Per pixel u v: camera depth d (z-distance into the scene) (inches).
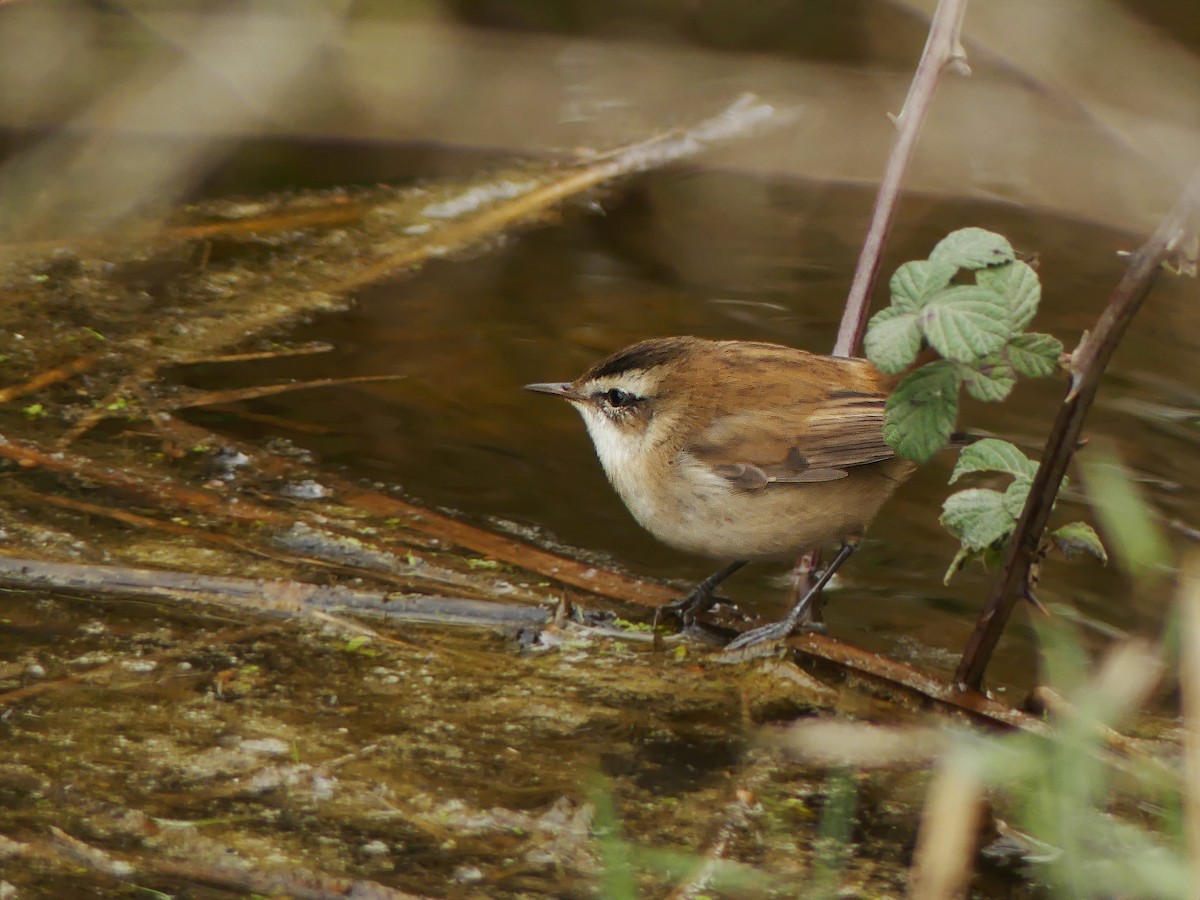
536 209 636.1
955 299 287.6
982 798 315.6
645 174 678.5
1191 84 706.2
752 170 682.2
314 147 676.7
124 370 489.1
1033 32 724.7
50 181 619.8
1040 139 706.8
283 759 302.2
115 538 389.1
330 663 346.0
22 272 550.6
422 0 701.9
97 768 291.3
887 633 387.9
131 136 645.3
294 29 669.3
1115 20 729.0
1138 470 462.0
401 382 499.2
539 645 366.9
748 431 379.2
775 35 776.9
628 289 572.1
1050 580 418.0
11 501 400.5
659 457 387.2
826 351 521.0
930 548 435.2
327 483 432.8
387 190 647.1
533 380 501.4
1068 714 322.7
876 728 339.3
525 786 303.0
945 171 685.3
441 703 335.0
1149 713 352.5
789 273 590.2
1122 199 661.9
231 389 484.7
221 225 605.0
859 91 741.3
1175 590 405.1
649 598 392.8
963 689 346.9
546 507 440.5
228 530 400.8
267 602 365.4
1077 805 287.3
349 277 567.5
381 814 286.4
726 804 304.2
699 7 765.3
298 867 264.7
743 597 407.8
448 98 703.7
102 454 434.0
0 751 293.4
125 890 252.5
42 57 639.8
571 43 747.4
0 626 343.0
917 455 297.0
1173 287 587.2
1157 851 286.0
